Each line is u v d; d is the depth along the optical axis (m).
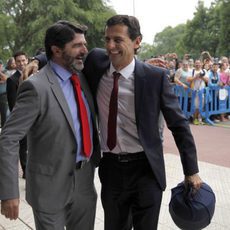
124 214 2.65
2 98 8.05
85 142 2.37
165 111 2.42
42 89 2.19
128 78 2.37
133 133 2.44
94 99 2.52
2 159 2.09
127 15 2.32
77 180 2.46
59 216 2.37
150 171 2.49
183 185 2.58
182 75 10.63
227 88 10.96
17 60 4.91
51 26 2.29
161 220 3.91
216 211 4.14
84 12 26.36
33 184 2.31
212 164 6.09
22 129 2.14
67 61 2.28
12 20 25.06
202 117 10.52
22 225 3.85
